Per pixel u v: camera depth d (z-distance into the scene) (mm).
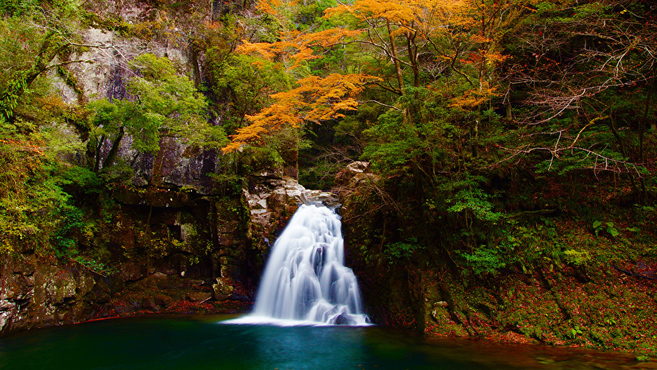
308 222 13438
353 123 19594
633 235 9172
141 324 10953
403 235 11133
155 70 12594
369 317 10859
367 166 14344
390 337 8930
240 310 13180
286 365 7105
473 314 9055
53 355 7871
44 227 10695
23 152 10062
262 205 14781
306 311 11734
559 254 9227
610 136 9781
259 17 18484
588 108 10453
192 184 15281
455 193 10320
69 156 13062
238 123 16859
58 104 12633
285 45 11039
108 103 12312
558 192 10570
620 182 10359
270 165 16844
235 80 16641
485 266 9211
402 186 11898
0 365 7223
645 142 10359
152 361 7477
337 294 11680
